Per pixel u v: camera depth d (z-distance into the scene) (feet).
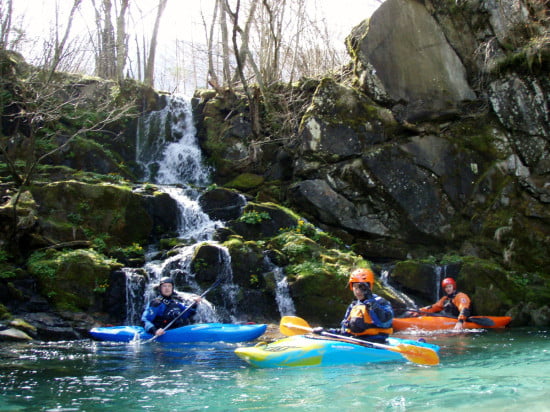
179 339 23.59
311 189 39.60
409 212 38.47
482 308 32.68
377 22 41.45
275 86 48.08
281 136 44.42
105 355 20.12
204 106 49.32
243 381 15.84
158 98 48.96
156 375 16.72
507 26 39.88
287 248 32.71
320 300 29.91
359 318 19.62
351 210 39.27
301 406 13.16
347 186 39.37
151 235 35.17
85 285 27.22
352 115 40.19
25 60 40.47
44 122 41.37
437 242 38.52
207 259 30.37
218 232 33.50
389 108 40.70
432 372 16.94
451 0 40.96
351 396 13.98
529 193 38.06
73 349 21.39
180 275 29.86
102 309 27.25
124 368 17.78
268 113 45.70
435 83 40.65
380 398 13.74
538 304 32.86
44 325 24.61
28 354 20.18
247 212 36.55
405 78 40.65
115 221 33.32
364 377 16.25
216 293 29.71
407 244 38.75
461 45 41.27
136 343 23.02
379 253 38.37
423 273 33.76
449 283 30.78
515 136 39.11
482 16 40.63
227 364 18.47
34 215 29.66
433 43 41.14
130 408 13.14
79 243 30.63
